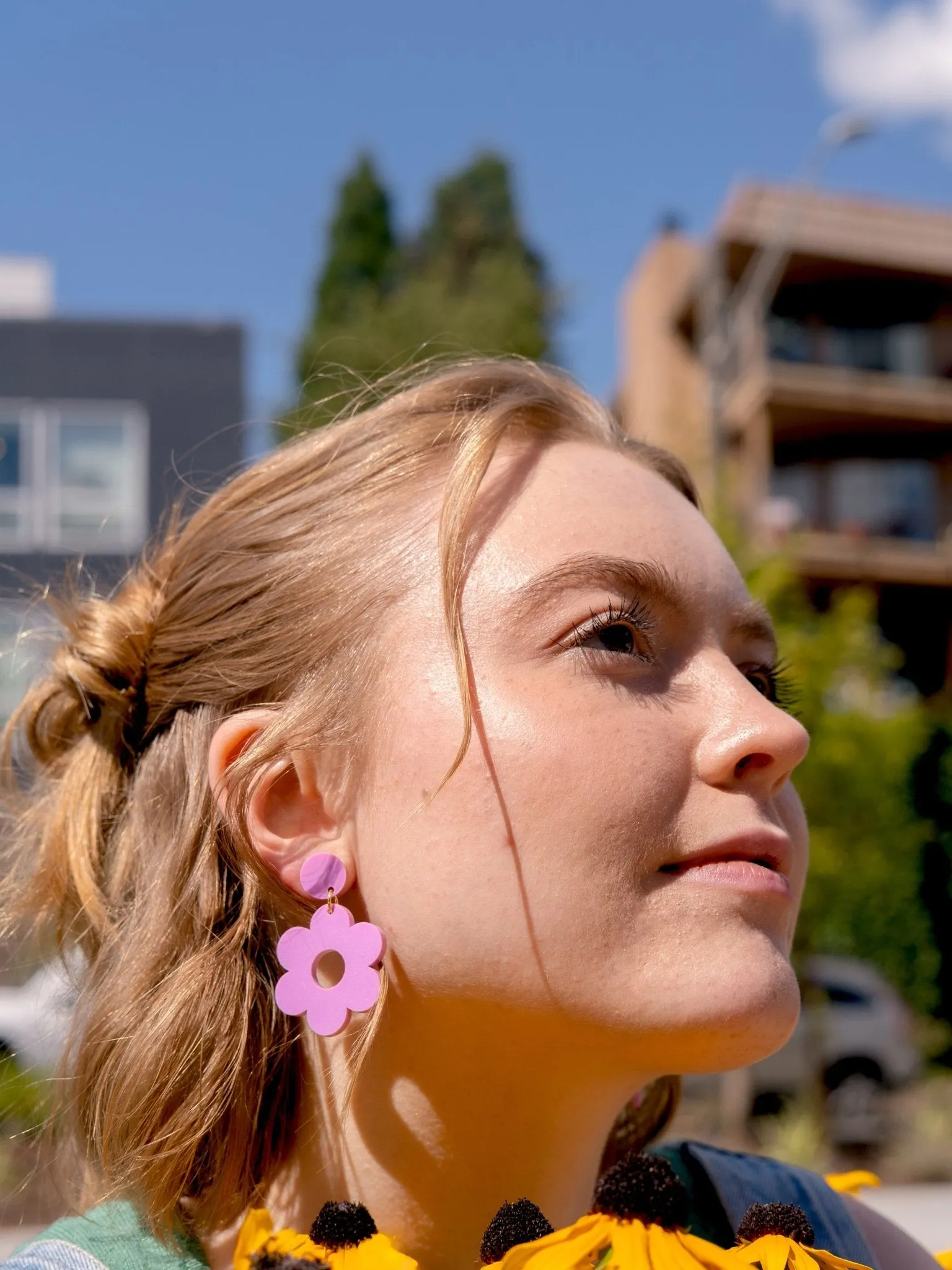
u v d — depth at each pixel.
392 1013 1.09
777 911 1.04
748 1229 0.98
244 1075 1.17
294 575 1.24
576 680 1.06
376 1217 1.11
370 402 1.55
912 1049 9.23
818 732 8.52
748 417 19.80
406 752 1.08
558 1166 1.11
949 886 12.18
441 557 1.12
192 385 15.30
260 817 1.18
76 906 1.39
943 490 20.17
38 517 14.69
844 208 19.33
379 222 33.78
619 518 1.16
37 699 1.49
